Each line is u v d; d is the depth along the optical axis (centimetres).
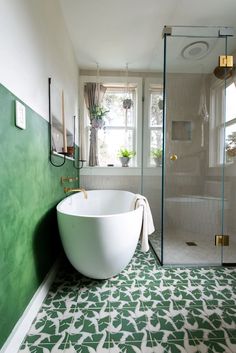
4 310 87
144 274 168
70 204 200
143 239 167
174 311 124
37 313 121
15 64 96
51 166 159
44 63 142
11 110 92
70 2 185
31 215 117
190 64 219
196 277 164
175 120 247
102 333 107
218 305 130
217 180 242
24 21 107
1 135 83
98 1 184
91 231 129
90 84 309
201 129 250
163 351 97
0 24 83
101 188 312
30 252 116
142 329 110
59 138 194
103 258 135
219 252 206
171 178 245
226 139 239
